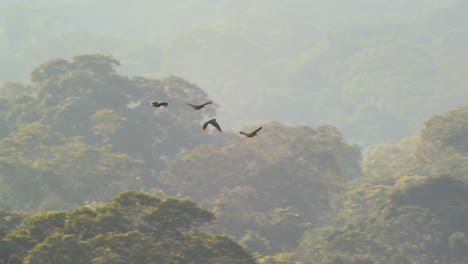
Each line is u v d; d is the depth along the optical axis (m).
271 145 71.69
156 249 36.66
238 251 38.03
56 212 38.19
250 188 63.78
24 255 34.88
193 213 39.22
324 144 72.06
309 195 67.94
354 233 54.47
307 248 56.47
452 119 74.44
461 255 52.25
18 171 61.84
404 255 52.69
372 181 74.69
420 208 55.16
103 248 35.69
